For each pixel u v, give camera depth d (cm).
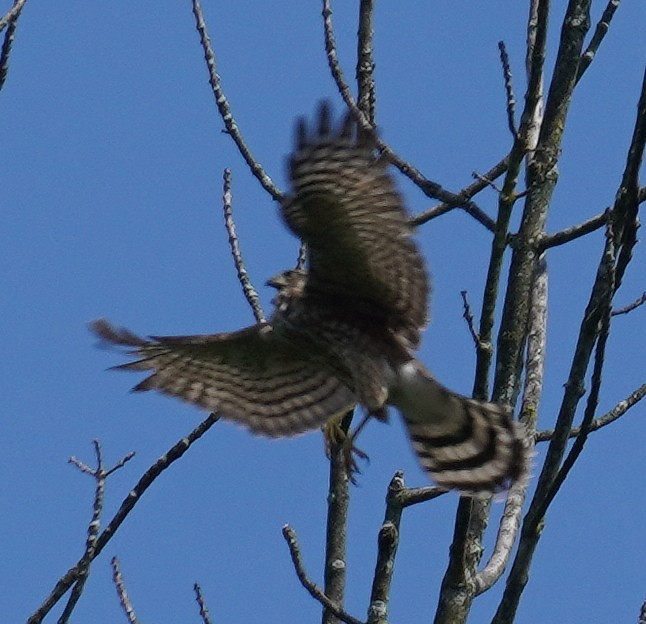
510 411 1170
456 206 1255
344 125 1087
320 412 1330
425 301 1184
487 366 1146
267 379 1324
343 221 1124
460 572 1088
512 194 1095
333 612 1113
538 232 1212
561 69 1262
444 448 1192
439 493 1155
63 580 1070
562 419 968
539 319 1227
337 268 1186
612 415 1226
